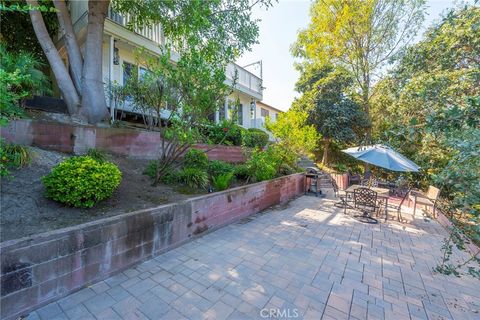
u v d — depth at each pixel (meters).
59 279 2.07
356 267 3.05
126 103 6.36
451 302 2.38
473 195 1.79
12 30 6.57
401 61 5.23
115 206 2.99
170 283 2.48
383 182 9.38
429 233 4.55
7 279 1.76
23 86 3.78
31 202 2.54
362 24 9.98
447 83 3.77
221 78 3.84
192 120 3.92
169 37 5.80
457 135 1.89
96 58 4.98
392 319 2.09
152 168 4.40
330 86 12.41
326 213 5.79
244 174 5.99
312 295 2.39
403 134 2.30
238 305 2.18
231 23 5.25
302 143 7.41
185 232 3.52
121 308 2.06
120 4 5.75
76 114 4.88
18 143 3.40
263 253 3.34
